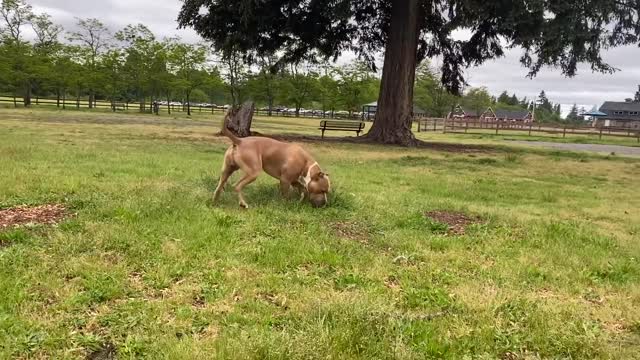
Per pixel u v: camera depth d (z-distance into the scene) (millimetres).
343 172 12867
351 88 67250
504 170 16094
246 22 20500
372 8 24250
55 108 47250
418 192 10555
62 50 50625
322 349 3436
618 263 6039
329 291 4617
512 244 6645
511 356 3684
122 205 6895
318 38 24484
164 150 15586
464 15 20094
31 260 4863
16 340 3406
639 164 19906
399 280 5109
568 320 4301
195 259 5215
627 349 3887
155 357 3320
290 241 5973
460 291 4828
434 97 80938
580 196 11562
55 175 9289
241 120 21859
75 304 4031
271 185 9117
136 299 4230
